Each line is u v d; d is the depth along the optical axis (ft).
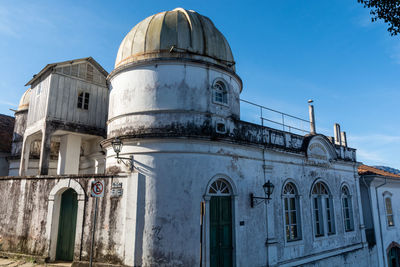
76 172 50.75
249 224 36.11
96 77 53.88
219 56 38.09
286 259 39.93
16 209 40.86
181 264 30.09
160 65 35.12
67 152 50.06
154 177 31.96
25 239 38.70
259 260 36.24
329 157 52.70
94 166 55.72
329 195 51.62
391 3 27.04
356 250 53.36
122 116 36.01
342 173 55.83
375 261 57.41
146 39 36.55
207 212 32.32
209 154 33.78
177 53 35.40
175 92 34.40
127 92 36.29
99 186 29.91
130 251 30.63
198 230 31.24
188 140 32.73
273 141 42.39
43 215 38.14
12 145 66.18
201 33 37.50
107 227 32.81
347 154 58.18
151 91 34.78
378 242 59.36
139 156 32.94
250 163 38.22
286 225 42.39
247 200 36.60
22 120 65.92
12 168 64.28
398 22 27.35
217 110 36.24
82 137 54.29
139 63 35.53
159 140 32.68
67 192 38.40
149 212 31.22
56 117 47.60
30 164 58.85
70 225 37.29
